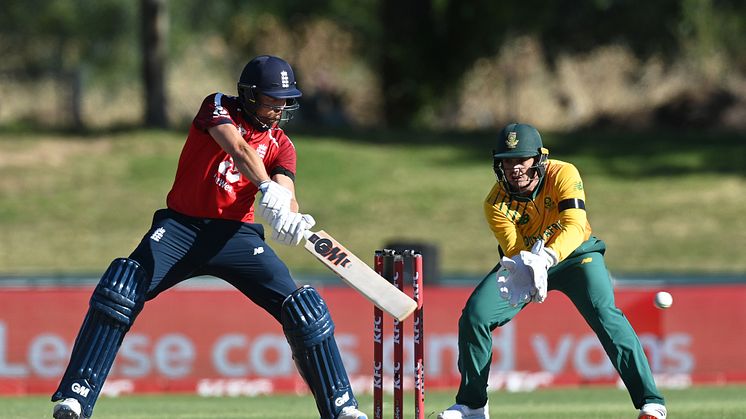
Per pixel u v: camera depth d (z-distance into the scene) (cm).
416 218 7650
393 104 10425
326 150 8719
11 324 4197
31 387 4197
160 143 8900
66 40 13725
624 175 8419
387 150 9019
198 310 4272
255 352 4297
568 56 11344
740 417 2725
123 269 1989
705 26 11112
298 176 8250
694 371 4475
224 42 12650
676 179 8306
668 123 9994
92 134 9294
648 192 8050
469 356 2202
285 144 2086
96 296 1981
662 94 10681
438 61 10438
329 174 8288
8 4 13350
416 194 8031
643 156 8862
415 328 2027
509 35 10938
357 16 12481
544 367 4391
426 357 4350
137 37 13812
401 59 10369
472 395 2212
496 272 2233
